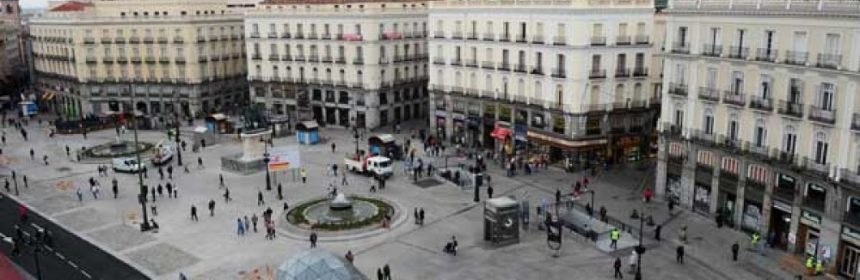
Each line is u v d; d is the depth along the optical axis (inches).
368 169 2758.4
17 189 2659.9
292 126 3946.9
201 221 2236.7
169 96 4350.4
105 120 3991.1
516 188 2564.0
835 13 1690.5
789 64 1840.6
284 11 4023.1
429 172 2770.7
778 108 1887.3
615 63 2787.9
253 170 2874.0
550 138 2864.2
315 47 3949.3
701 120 2160.4
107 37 4352.9
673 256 1871.3
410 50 3944.4
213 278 1782.7
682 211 2245.3
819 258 1797.5
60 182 2765.7
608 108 2802.7
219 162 3075.8
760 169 1968.5
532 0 2856.8
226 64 4466.0
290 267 1275.8
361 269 1818.4
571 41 2704.2
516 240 1993.1
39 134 3865.7
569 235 2044.8
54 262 1914.4
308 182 2694.4
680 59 2209.6
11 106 5044.3
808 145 1819.6
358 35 3740.2
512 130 3080.7
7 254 1975.9
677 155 2285.9
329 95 3971.5
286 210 2281.0
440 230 2107.5
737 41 2005.4
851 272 1726.1
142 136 3740.2
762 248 1879.9
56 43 4601.4
